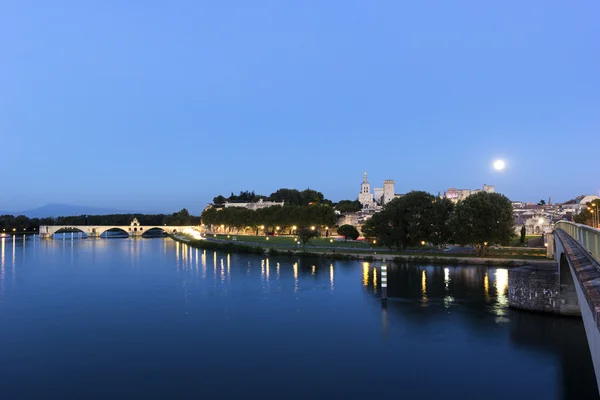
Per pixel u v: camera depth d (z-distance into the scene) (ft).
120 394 119.75
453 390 120.57
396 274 313.12
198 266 383.24
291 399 116.16
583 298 68.90
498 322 178.40
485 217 362.74
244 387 123.54
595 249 77.56
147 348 155.43
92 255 516.73
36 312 207.92
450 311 199.21
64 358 146.20
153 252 555.69
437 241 419.54
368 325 180.65
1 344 160.15
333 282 284.61
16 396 118.62
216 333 172.35
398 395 118.11
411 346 154.40
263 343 159.94
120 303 226.38
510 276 197.47
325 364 139.44
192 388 123.24
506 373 130.72
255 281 293.43
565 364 136.26
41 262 435.94
